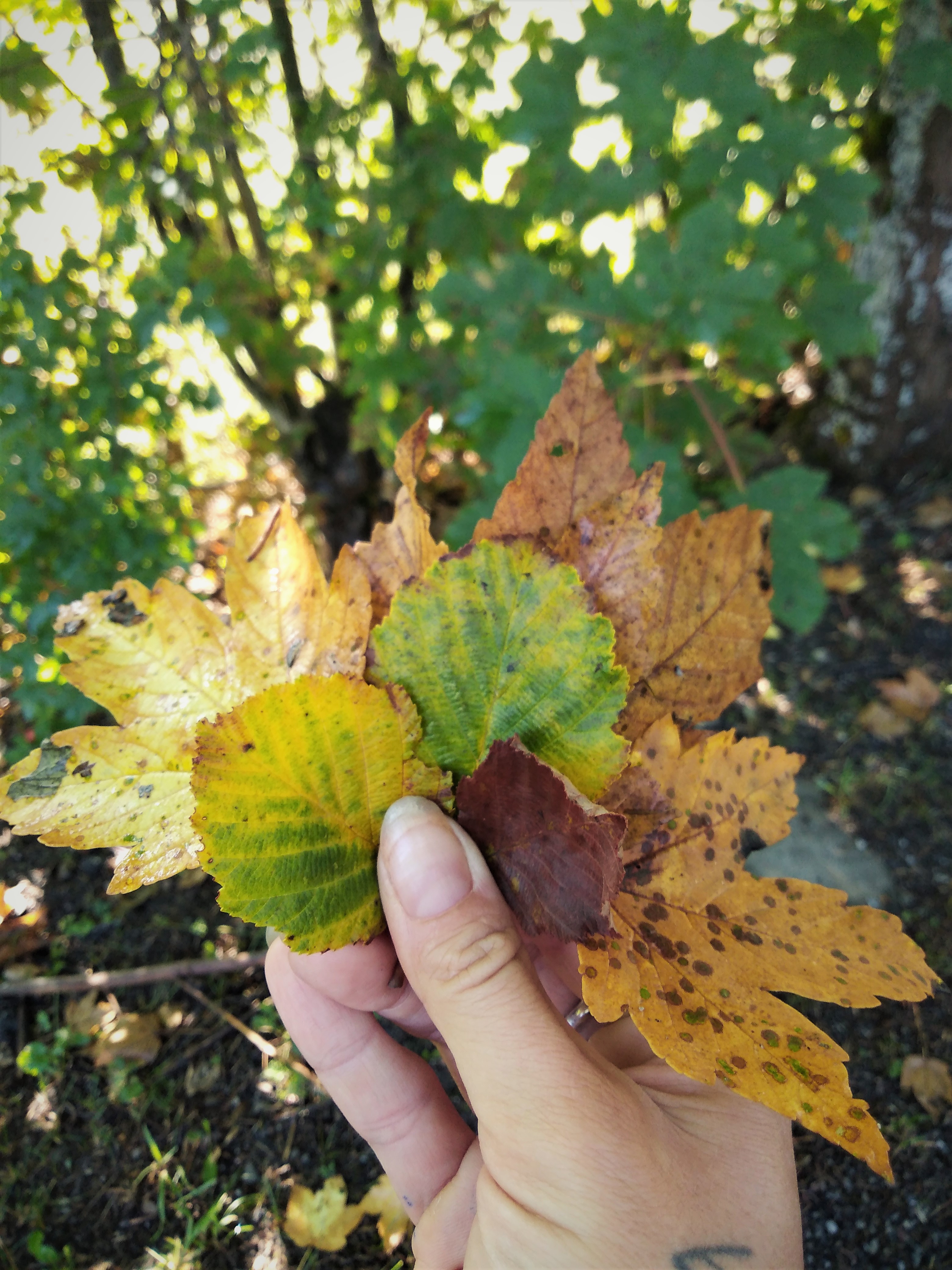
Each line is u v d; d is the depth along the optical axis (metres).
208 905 0.48
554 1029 0.16
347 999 0.20
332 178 0.51
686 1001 0.13
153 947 0.46
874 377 0.65
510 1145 0.16
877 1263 0.35
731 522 0.16
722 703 0.15
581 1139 0.16
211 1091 0.41
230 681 0.14
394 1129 0.23
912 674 0.56
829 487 0.71
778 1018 0.13
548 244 0.51
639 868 0.15
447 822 0.14
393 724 0.13
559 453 0.15
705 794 0.15
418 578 0.14
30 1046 0.42
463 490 0.69
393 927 0.15
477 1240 0.17
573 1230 0.16
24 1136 0.40
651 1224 0.16
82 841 0.13
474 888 0.14
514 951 0.16
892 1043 0.41
